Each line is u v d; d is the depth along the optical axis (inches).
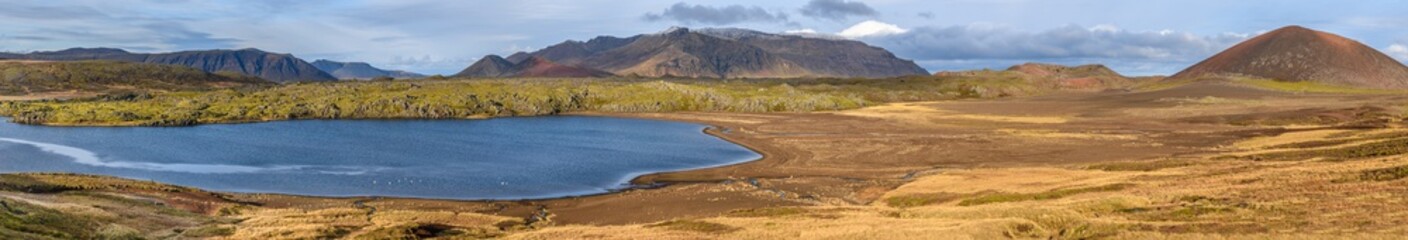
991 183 3405.5
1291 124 7150.6
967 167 4458.7
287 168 4591.5
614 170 4591.5
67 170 4443.9
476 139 6673.2
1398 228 1537.9
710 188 3767.2
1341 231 1590.8
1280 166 3262.8
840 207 2945.4
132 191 3201.3
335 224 2659.9
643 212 3142.2
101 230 2178.9
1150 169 3690.9
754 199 3388.3
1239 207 2124.8
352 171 4478.3
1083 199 2669.8
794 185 3863.2
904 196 3233.3
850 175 4252.0
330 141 6378.0
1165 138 6028.5
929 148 5575.8
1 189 2827.3
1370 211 1818.4
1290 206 2042.3
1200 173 3216.0
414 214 2952.8
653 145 6156.5
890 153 5295.3
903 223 2294.5
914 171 4335.6
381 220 2790.4
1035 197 2886.3
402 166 4731.8
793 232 2182.6
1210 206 2190.0
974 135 6530.5
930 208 2689.5
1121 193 2741.1
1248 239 1605.6
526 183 4057.6
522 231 2650.1
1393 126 5831.7
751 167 4665.4
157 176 4222.4
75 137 6609.3
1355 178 2488.9
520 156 5334.6
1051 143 5797.2
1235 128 6988.2
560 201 3508.9
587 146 6072.8
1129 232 1856.5
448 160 5068.9
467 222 2849.4
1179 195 2493.8
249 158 5098.4
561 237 2258.9
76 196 2896.2
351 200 3462.1
